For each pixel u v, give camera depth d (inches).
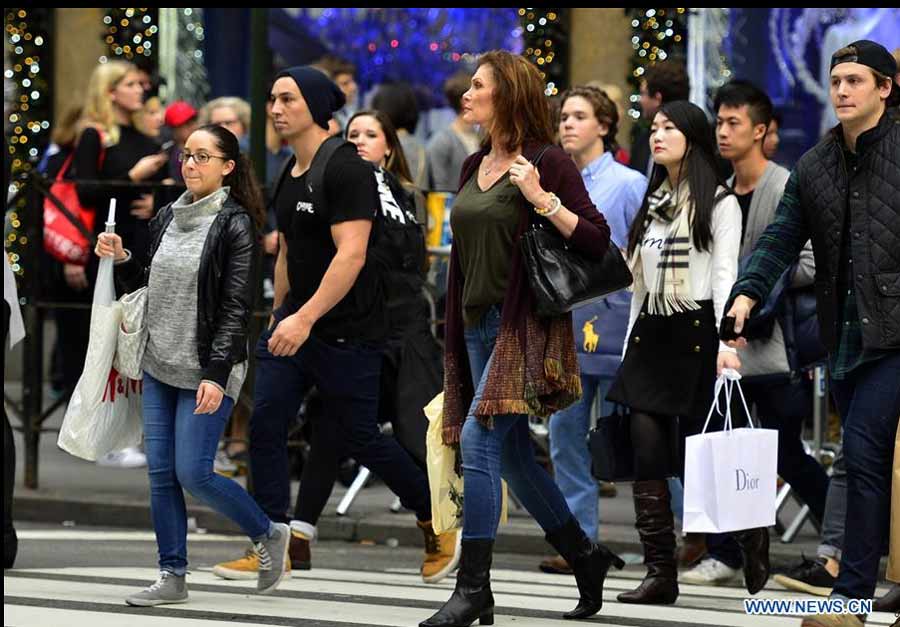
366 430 903.7
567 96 983.6
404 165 1029.8
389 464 909.2
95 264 1253.7
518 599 854.5
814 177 744.3
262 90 1178.6
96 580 893.2
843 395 746.8
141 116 1338.6
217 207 802.8
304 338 860.6
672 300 850.1
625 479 848.3
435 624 724.0
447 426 759.1
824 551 900.6
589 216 730.8
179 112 1325.0
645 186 970.7
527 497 771.4
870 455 722.2
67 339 1282.0
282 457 898.7
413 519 1159.0
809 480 948.0
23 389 1267.2
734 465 754.8
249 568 908.6
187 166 808.3
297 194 880.9
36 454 1266.0
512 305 733.3
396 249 911.0
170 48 1764.3
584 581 781.9
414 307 920.3
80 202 1248.2
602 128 983.0
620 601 840.3
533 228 737.6
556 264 723.4
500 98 741.9
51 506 1218.0
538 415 743.7
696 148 867.4
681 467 855.1
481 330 752.3
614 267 733.9
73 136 1380.4
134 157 1322.6
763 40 1609.3
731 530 755.4
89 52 1790.1
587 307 969.5
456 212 749.3
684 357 844.0
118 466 1408.7
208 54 1764.3
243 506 817.5
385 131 1022.4
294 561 961.5
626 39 1653.5
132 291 831.1
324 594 857.5
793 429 940.6
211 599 828.0
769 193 934.4
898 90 898.7
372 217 871.1
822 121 1611.7
